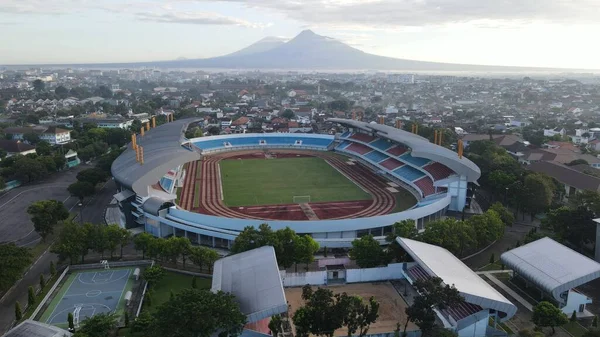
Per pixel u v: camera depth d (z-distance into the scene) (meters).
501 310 57.31
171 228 94.69
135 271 75.06
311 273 71.56
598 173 133.12
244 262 65.00
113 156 147.88
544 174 119.88
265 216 105.12
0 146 168.00
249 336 53.72
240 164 167.75
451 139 196.00
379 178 143.62
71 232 77.19
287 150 198.75
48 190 129.75
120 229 80.19
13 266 65.56
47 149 166.75
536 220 105.31
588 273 64.56
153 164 102.50
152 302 65.88
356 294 68.56
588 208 97.50
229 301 50.88
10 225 100.38
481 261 81.75
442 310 60.22
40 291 69.31
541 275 67.56
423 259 66.19
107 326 54.09
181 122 170.12
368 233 92.12
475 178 107.31
